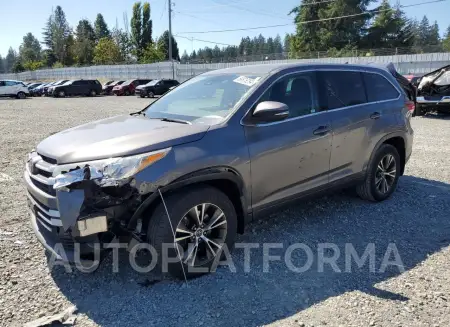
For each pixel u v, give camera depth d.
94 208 2.85
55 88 35.81
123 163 2.87
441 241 4.07
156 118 3.93
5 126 13.48
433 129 11.67
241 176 3.47
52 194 2.97
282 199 3.92
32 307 2.94
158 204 3.09
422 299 3.03
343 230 4.32
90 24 98.94
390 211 4.89
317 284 3.26
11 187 5.95
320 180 4.27
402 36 56.00
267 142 3.65
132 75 51.09
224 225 3.41
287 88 4.02
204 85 4.32
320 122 4.16
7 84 33.47
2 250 3.81
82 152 3.05
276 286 3.23
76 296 3.10
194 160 3.14
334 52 42.78
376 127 4.84
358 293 3.12
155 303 3.00
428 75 14.49
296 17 60.41
